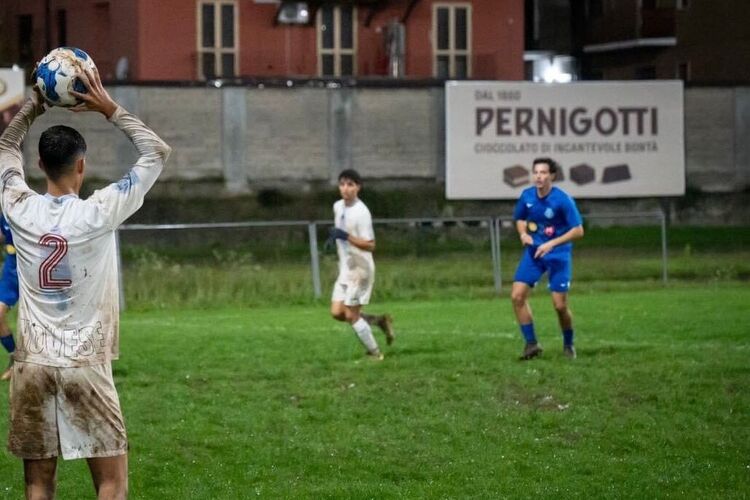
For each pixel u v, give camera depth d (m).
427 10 108.56
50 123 83.12
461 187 86.81
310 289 54.47
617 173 88.44
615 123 88.25
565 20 123.88
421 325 40.56
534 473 21.22
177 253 67.12
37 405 14.75
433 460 21.98
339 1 105.12
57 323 14.66
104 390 14.88
